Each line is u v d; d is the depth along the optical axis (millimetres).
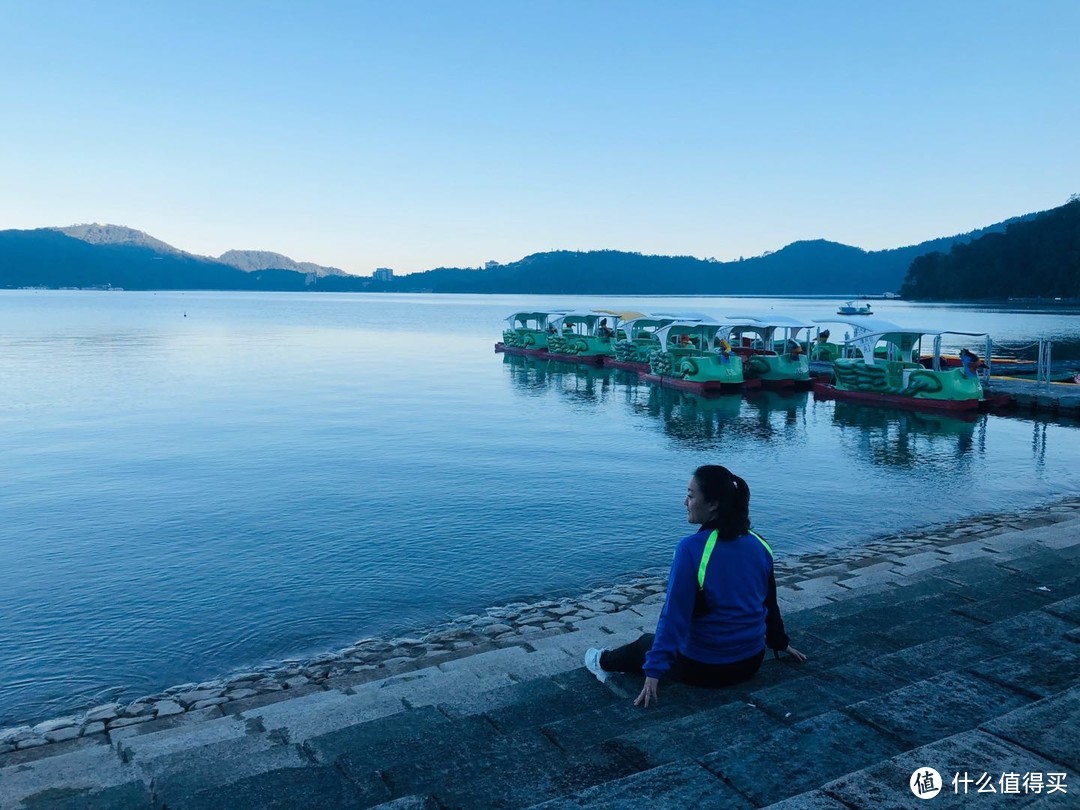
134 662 8555
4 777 4789
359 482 17156
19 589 10781
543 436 23297
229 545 12719
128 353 54156
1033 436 23406
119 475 17859
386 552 12289
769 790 3225
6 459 19609
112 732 6820
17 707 7582
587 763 3668
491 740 4113
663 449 21234
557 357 50781
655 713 4207
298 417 26812
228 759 4316
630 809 3094
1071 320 96750
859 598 6828
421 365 47500
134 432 23688
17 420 25844
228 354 54406
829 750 3537
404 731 4590
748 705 4148
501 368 45812
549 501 15461
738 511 4207
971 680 4250
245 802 3586
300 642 9008
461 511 14711
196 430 24094
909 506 15109
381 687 6512
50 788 4371
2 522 14078
